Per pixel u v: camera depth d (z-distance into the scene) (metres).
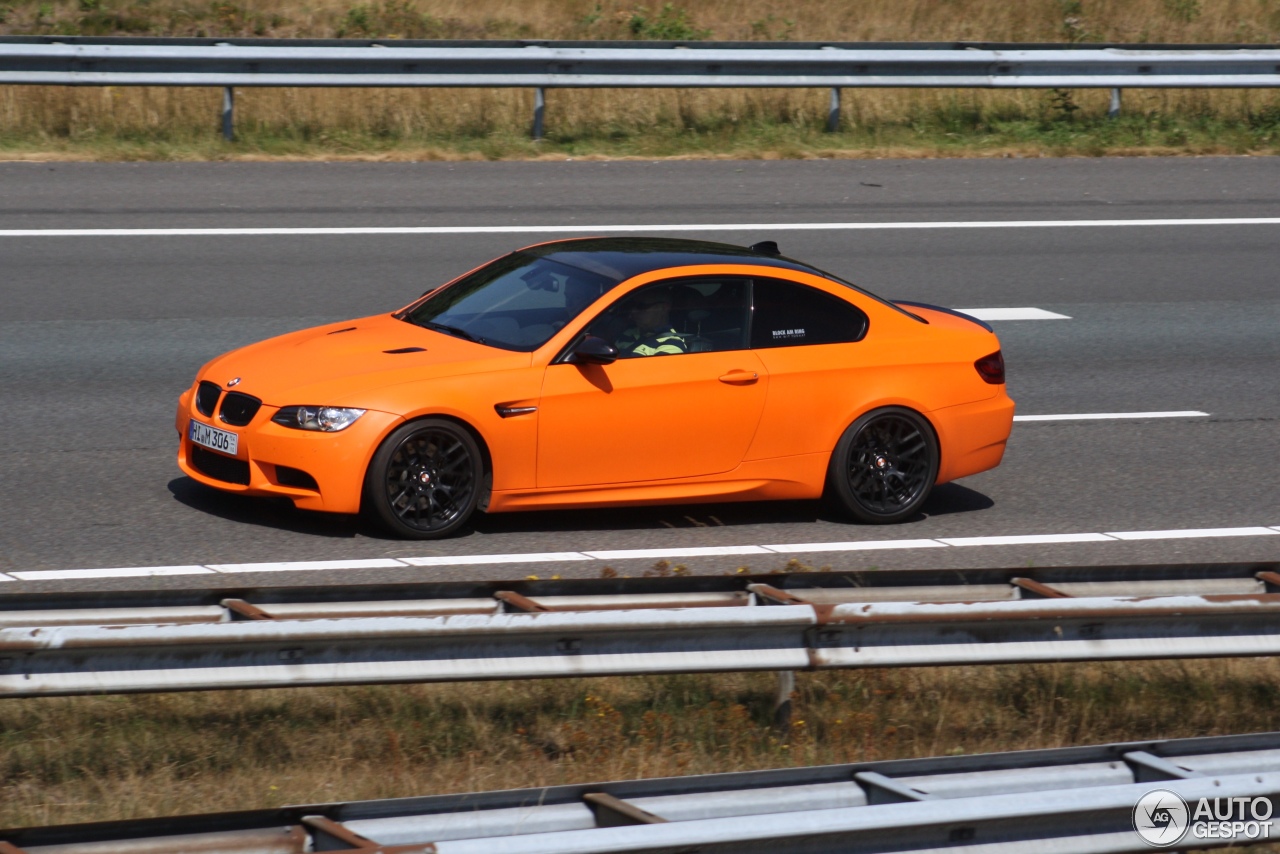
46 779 15.10
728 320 24.53
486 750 16.30
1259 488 28.70
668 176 52.81
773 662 16.08
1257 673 19.80
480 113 56.09
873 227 48.12
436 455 22.88
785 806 14.23
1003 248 46.91
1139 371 36.41
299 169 51.09
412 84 52.50
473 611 16.97
